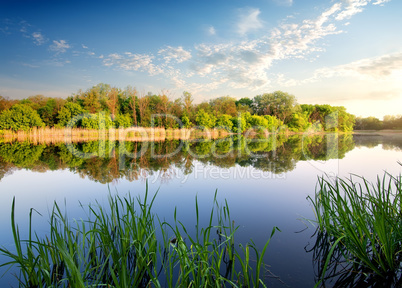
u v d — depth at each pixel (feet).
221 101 151.12
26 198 12.26
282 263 6.40
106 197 12.29
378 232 5.85
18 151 33.14
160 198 12.14
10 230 8.60
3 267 6.48
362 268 6.20
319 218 8.29
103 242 6.70
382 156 27.37
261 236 7.93
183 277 4.89
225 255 6.81
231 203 11.35
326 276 5.80
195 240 7.61
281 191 13.39
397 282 5.56
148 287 5.51
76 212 10.15
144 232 6.66
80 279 4.41
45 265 5.73
